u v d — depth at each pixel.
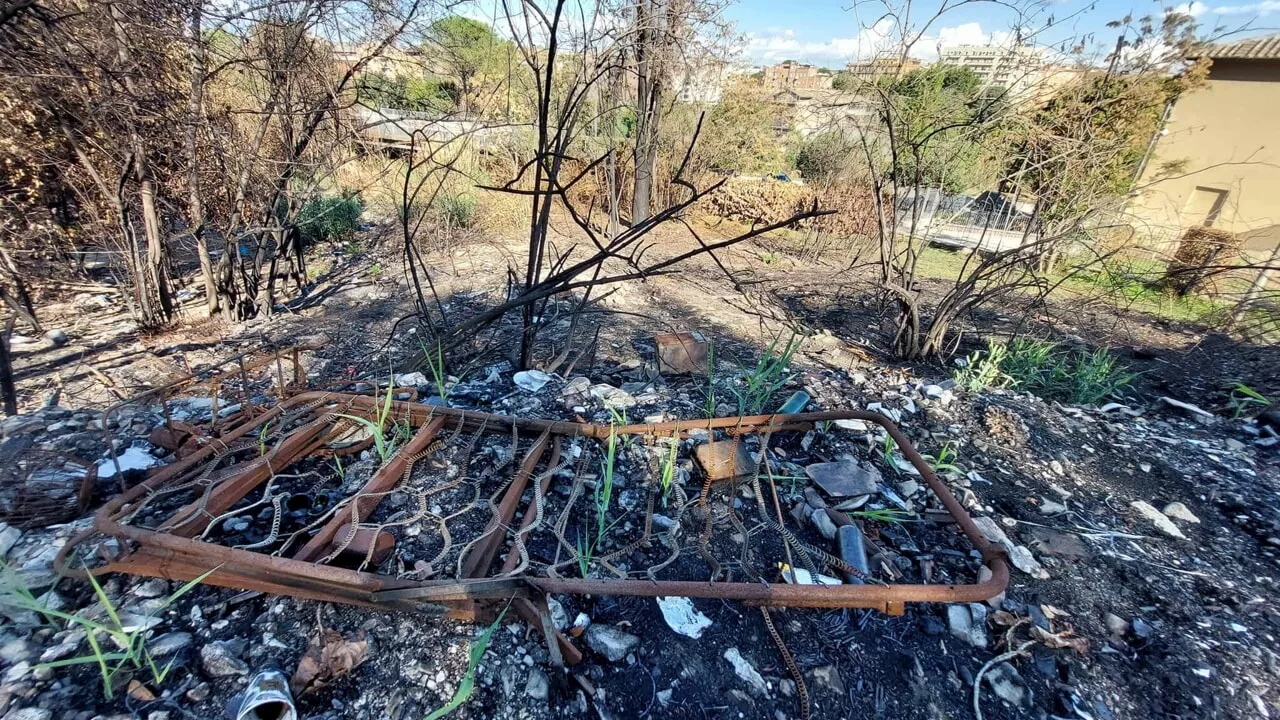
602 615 1.56
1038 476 2.46
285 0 3.23
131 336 3.78
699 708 1.37
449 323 4.04
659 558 1.77
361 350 3.59
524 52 2.34
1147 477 2.53
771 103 8.74
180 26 3.25
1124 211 4.03
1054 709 1.44
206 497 1.59
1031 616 1.69
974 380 3.33
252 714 1.19
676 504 1.99
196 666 1.30
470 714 1.28
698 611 1.60
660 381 3.13
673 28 5.60
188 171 3.80
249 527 1.72
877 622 1.62
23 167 3.81
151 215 3.74
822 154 8.31
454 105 4.41
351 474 1.99
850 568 1.69
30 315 3.70
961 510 1.82
